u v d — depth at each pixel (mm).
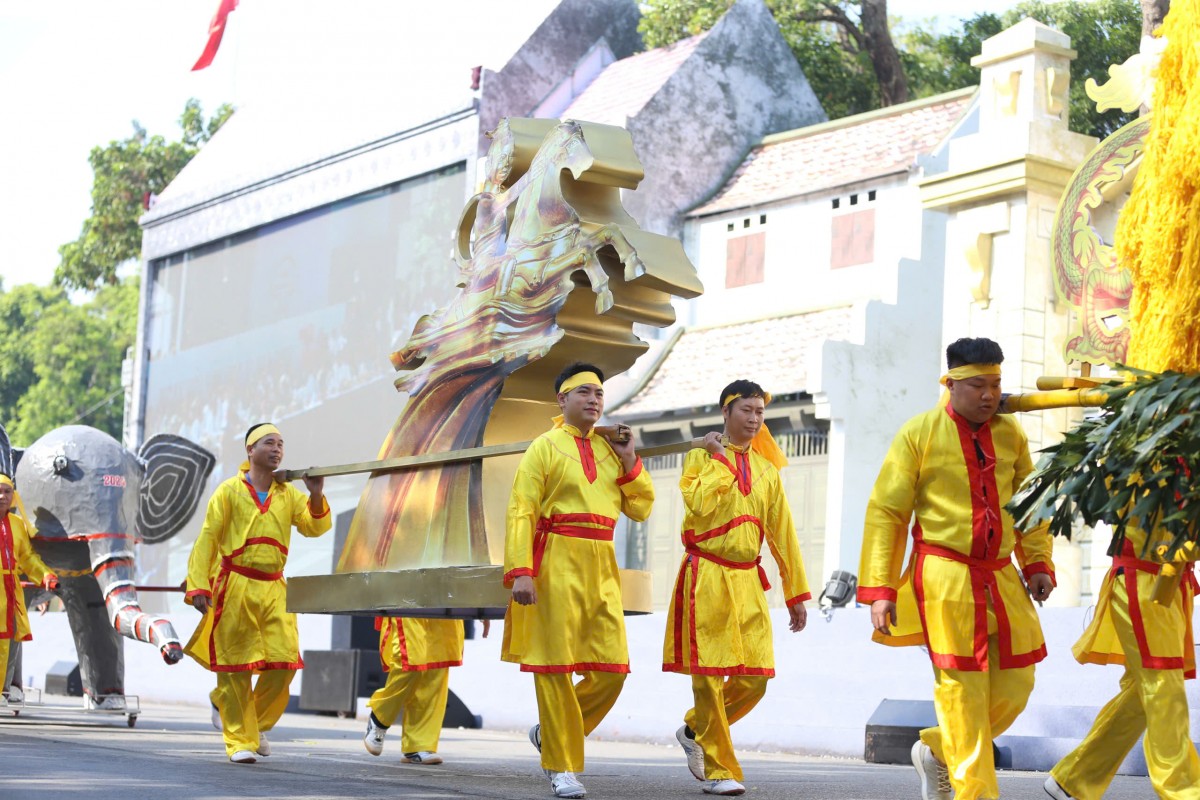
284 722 13297
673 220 19812
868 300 16438
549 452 7023
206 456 12219
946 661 5570
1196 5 5523
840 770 9023
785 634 11547
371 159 21578
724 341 18172
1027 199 13742
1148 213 5711
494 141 8203
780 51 21219
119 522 11125
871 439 16109
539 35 21188
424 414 8344
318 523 8992
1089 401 5434
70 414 37750
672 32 24781
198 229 24672
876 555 5758
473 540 7707
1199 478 4816
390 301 21047
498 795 6734
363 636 15688
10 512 10438
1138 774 8797
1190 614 5797
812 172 19016
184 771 7383
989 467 5668
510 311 7789
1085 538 13438
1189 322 5516
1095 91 12438
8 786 6266
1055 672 10000
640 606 7570
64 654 18703
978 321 14070
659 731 11945
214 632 8516
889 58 26562
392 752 9703
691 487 7270
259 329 23266
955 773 5500
